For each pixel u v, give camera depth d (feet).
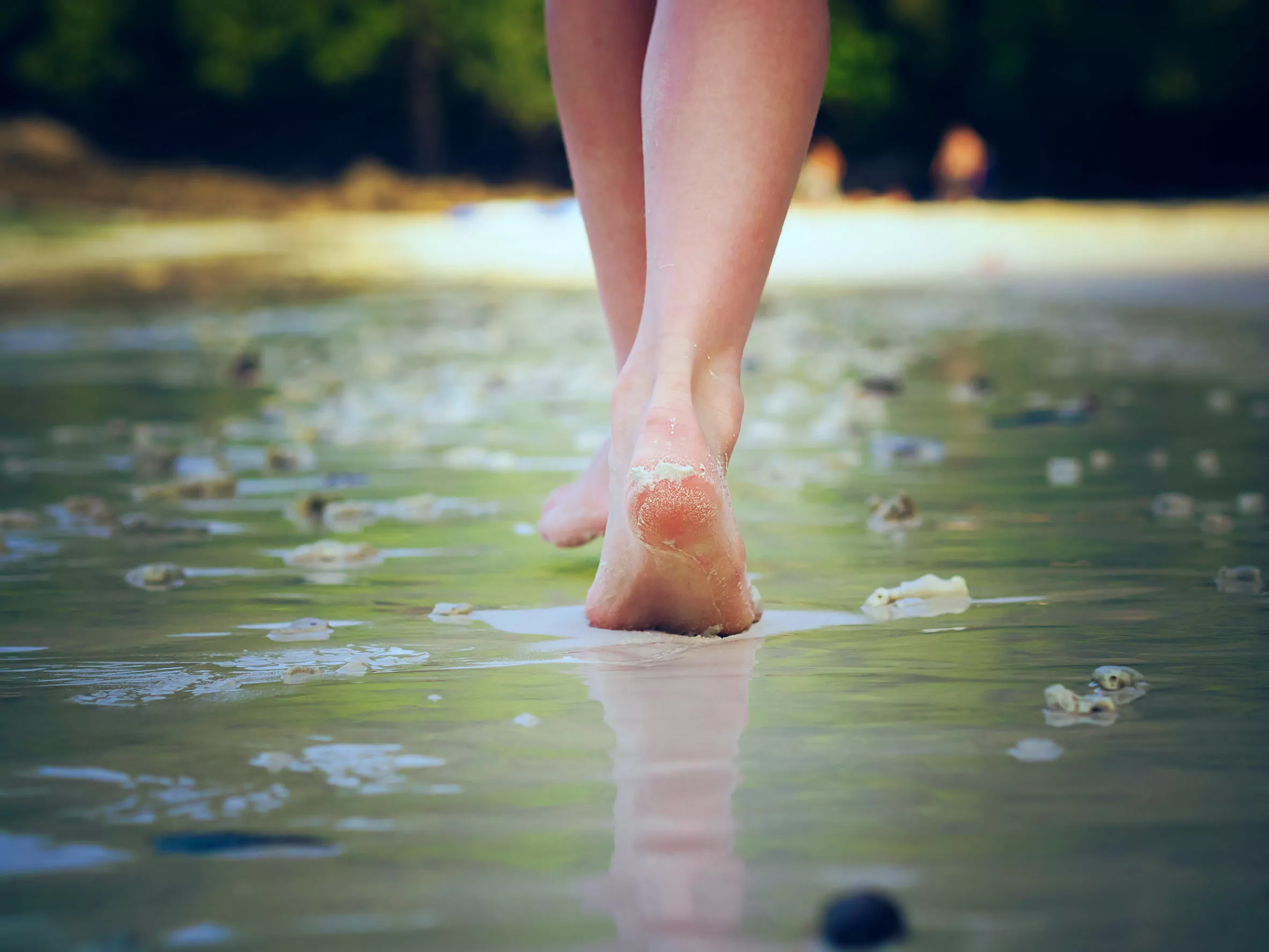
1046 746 4.56
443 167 119.75
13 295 38.93
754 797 4.11
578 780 4.28
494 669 5.68
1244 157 117.80
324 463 12.44
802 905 3.39
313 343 25.46
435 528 9.34
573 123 7.58
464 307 33.78
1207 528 8.87
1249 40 107.65
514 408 16.37
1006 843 3.76
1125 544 8.38
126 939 3.27
